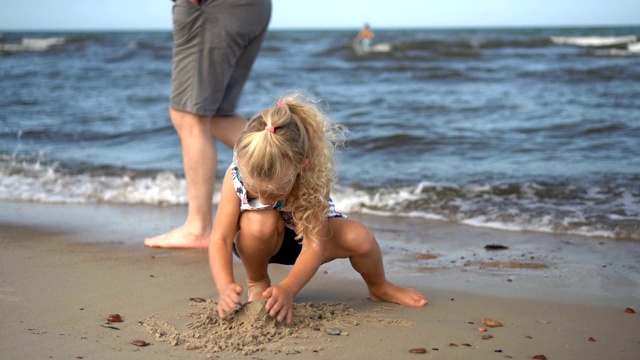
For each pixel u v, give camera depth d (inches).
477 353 80.1
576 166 208.8
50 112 349.7
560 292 105.7
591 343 83.8
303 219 88.7
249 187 84.3
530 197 174.7
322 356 78.4
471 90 441.7
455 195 179.0
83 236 141.3
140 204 176.2
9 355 76.5
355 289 107.4
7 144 261.0
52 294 100.7
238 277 112.8
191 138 133.4
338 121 306.5
